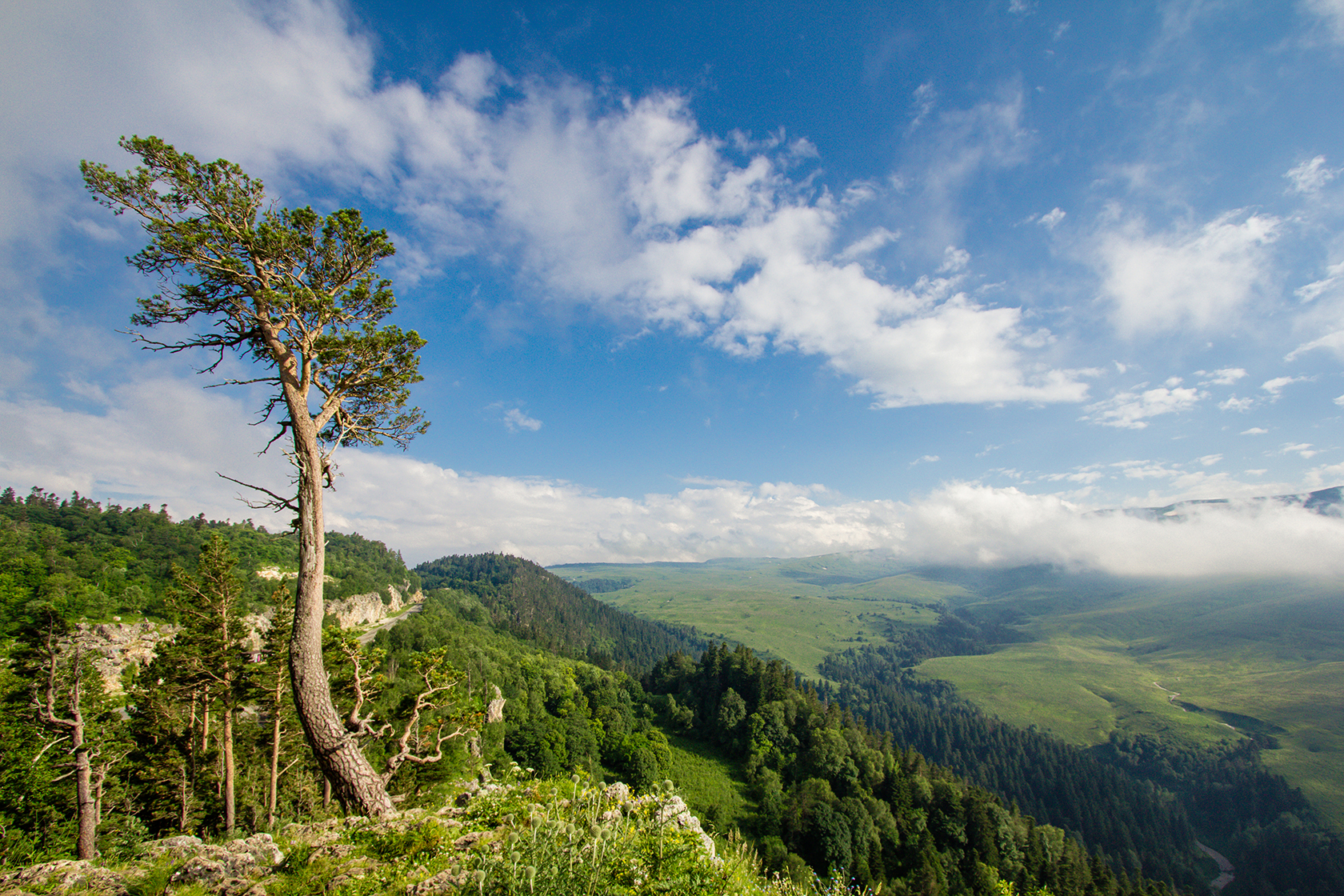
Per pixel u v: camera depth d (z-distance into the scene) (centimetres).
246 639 3928
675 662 13362
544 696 11044
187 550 11775
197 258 1556
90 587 8194
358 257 1800
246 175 1664
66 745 3181
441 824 999
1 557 8000
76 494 13075
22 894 873
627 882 699
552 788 1100
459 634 11962
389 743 3284
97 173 1481
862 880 6431
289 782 3994
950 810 8069
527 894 626
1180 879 11662
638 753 8488
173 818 3588
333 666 2823
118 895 894
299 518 1584
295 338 1698
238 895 833
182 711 3769
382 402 1934
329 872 846
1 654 3706
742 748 9475
